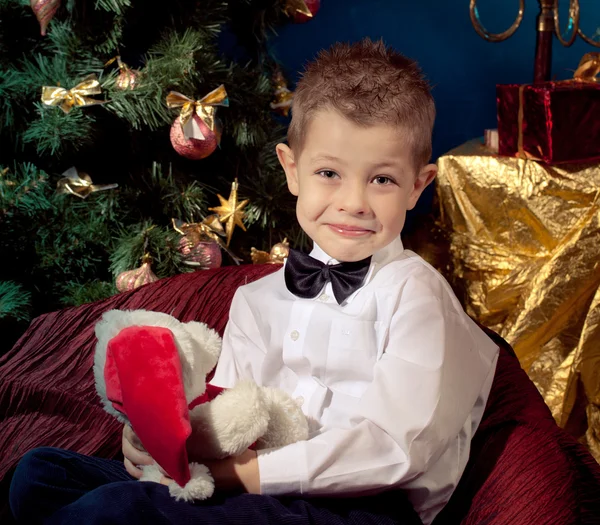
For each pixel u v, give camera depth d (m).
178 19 1.80
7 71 1.71
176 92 1.65
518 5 2.27
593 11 2.25
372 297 0.99
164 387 0.76
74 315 1.31
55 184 1.78
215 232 1.82
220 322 1.30
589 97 1.79
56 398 1.16
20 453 1.10
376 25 2.35
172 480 0.84
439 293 0.96
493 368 1.01
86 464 0.95
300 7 1.91
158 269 1.71
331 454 0.84
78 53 1.71
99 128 1.74
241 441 0.83
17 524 0.92
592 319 1.74
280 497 0.86
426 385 0.87
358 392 0.99
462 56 2.34
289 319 1.05
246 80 1.84
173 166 1.91
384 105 0.89
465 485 0.95
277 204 1.89
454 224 2.00
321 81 0.94
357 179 0.92
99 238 1.74
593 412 1.78
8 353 1.27
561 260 1.79
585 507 0.91
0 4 1.67
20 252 1.76
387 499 0.90
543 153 1.82
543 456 0.92
